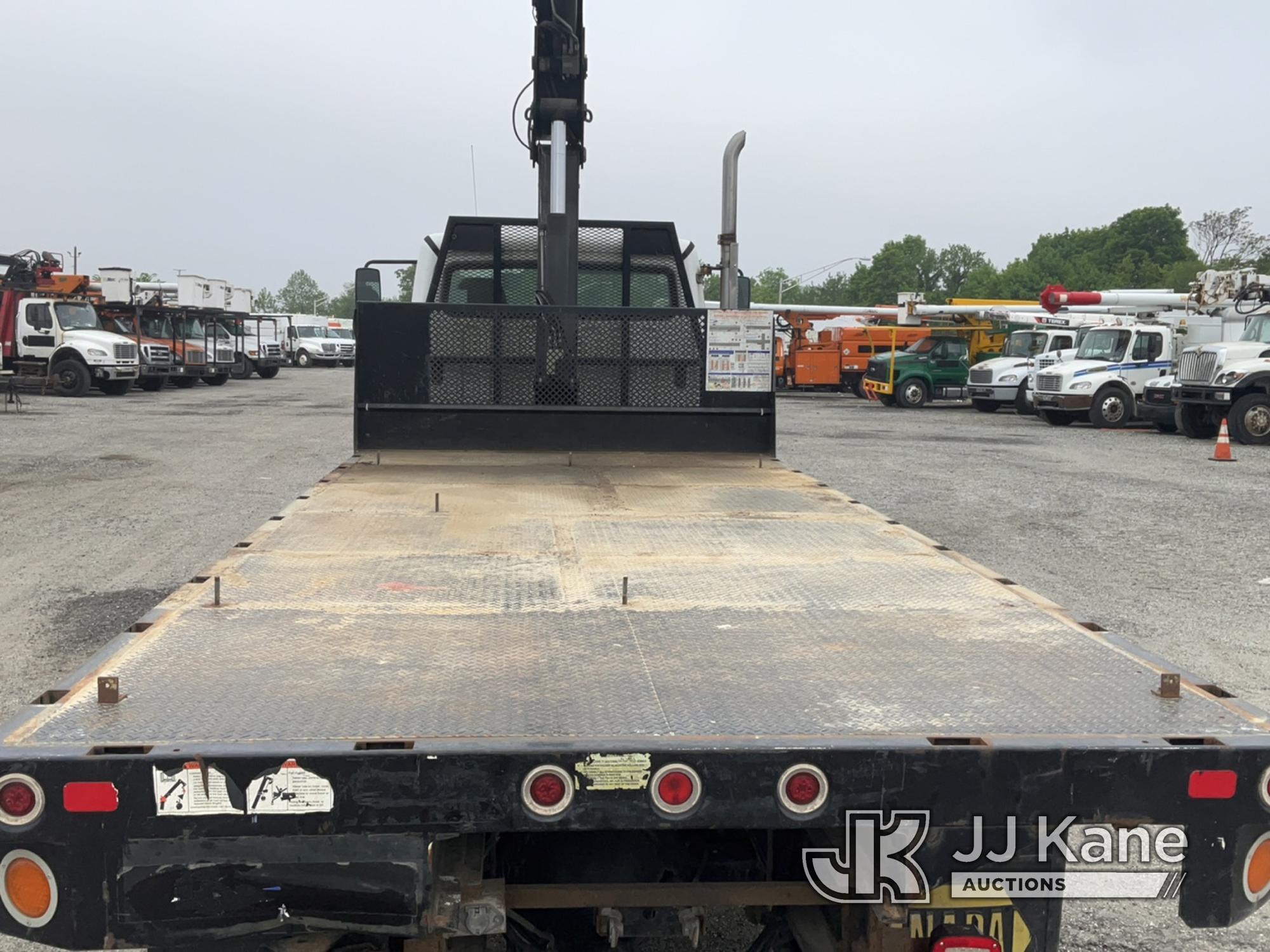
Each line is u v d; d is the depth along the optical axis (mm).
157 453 15820
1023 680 2426
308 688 2299
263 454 15734
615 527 4008
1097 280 122062
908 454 17469
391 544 3666
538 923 2584
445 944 2311
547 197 5961
